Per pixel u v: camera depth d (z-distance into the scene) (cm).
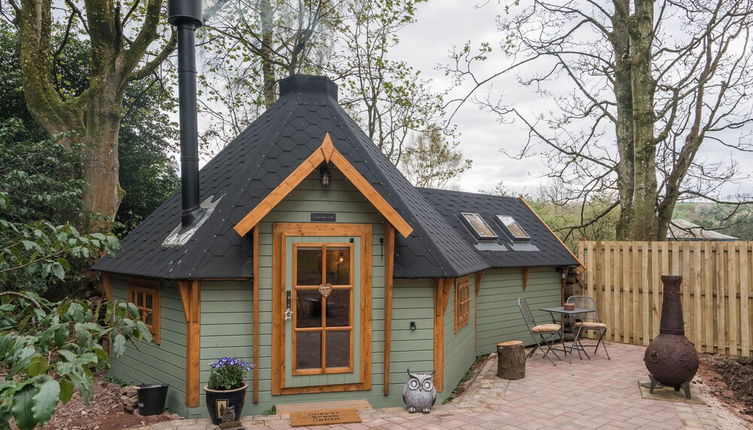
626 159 1589
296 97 960
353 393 759
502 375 915
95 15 1227
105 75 1248
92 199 1221
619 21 1566
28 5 1219
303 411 698
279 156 841
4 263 397
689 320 1161
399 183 977
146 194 1838
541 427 664
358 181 718
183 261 709
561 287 1355
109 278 945
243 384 690
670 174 1489
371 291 765
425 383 724
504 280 1204
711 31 1313
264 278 730
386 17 1830
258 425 662
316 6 1731
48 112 1223
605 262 1288
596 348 1091
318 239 746
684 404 762
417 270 777
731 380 926
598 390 836
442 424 672
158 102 1908
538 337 1279
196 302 707
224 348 720
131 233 1005
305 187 750
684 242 1172
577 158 1702
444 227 1024
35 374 236
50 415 197
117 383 887
